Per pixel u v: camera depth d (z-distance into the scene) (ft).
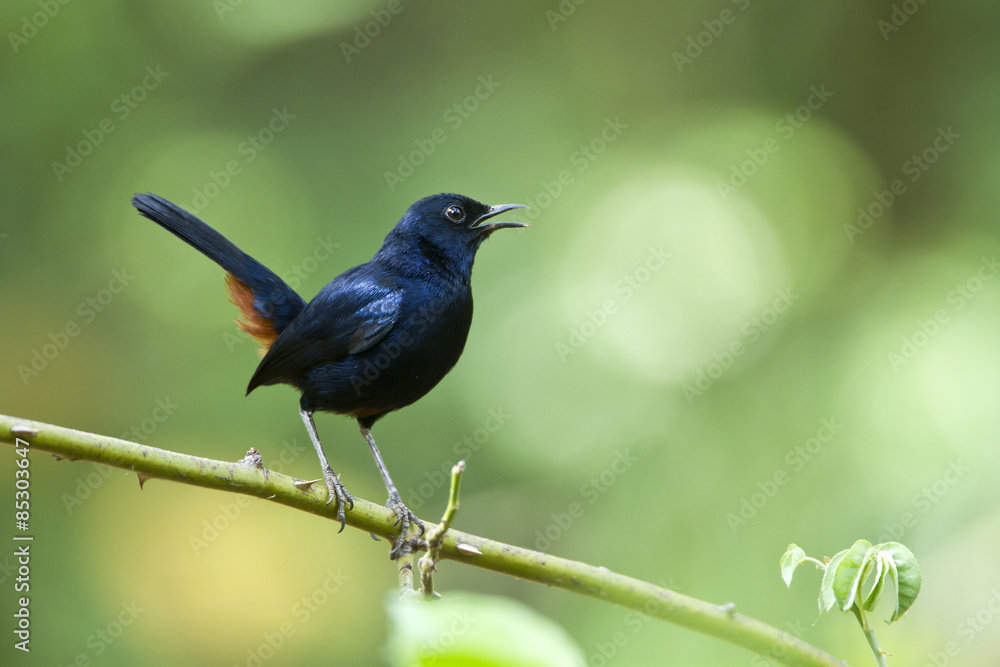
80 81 43.75
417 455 41.83
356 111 46.85
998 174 42.55
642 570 34.78
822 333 39.34
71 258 42.98
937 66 46.29
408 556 17.85
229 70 46.52
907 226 44.91
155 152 44.52
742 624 14.57
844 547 32.40
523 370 41.86
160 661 38.40
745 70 49.49
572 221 45.55
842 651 30.17
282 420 41.37
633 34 49.78
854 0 47.09
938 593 30.58
